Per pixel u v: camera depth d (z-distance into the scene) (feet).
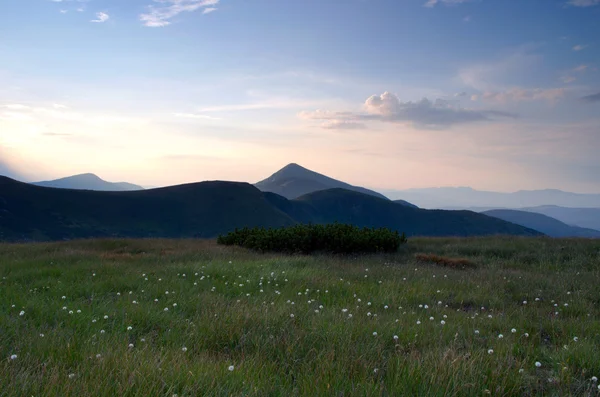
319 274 43.42
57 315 24.66
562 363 17.88
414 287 37.91
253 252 66.69
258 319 23.99
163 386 14.03
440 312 29.45
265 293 34.06
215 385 14.84
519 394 15.58
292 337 21.21
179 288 35.09
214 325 22.91
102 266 46.60
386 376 16.56
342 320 24.25
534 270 52.16
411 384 15.33
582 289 38.52
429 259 59.57
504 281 42.83
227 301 30.73
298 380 15.74
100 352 18.02
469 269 53.16
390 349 20.27
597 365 18.25
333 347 19.75
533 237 82.07
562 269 52.90
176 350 19.03
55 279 38.50
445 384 15.16
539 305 33.58
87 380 14.70
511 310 31.14
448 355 18.12
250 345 20.68
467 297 35.32
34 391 13.62
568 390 15.87
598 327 25.17
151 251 66.74
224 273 42.63
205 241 84.17
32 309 25.96
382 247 67.67
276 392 14.78
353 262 56.59
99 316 24.89
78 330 21.86
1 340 19.16
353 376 16.17
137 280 38.11
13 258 54.75
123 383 14.07
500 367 16.63
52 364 16.51
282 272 42.80
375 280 42.29
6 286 33.86
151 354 17.69
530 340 22.66
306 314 26.08
